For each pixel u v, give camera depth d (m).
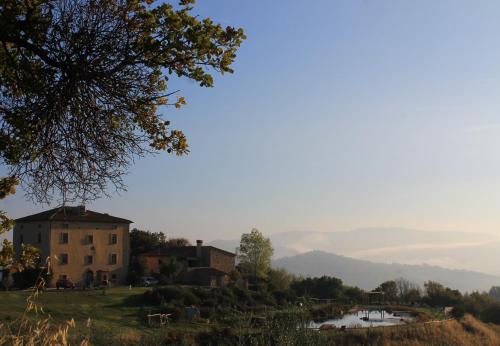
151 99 6.64
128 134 6.76
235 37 6.63
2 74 6.81
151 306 47.31
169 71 6.61
